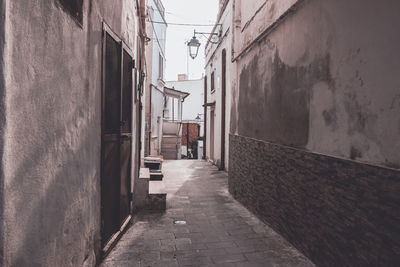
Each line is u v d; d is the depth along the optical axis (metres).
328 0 3.26
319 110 3.43
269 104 5.06
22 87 1.56
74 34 2.39
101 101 3.31
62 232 2.20
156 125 16.97
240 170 6.73
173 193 7.71
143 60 7.90
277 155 4.59
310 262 3.54
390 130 2.34
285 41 4.41
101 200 3.38
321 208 3.31
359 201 2.66
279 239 4.34
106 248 3.53
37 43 1.73
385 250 2.35
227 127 11.83
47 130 1.91
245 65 6.64
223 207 6.29
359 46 2.72
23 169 1.58
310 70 3.65
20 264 1.55
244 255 3.77
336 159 3.02
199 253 3.82
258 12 5.70
